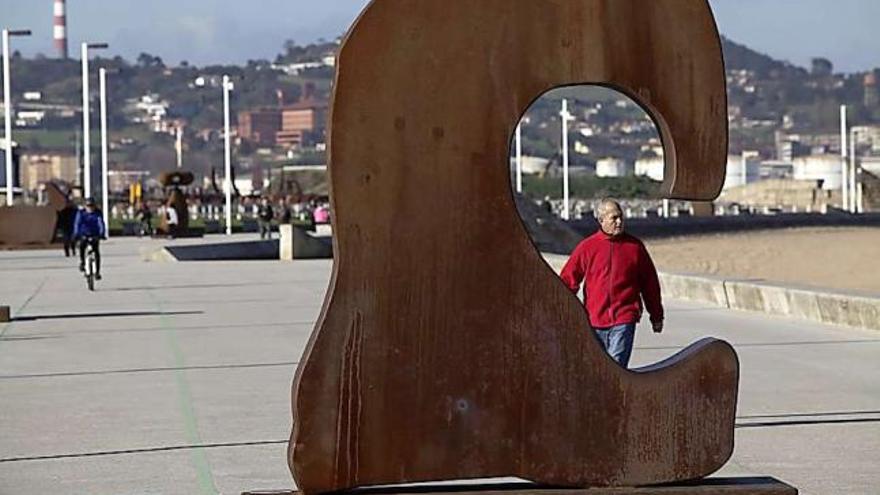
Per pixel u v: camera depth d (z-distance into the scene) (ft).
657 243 383.86
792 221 451.12
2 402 67.41
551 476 36.81
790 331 96.94
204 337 97.30
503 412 36.60
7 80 311.88
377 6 35.91
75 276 179.63
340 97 35.81
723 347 37.52
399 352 36.14
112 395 69.26
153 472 49.83
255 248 261.03
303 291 145.28
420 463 36.24
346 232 35.94
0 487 47.75
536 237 342.23
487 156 36.42
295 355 85.66
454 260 36.35
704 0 36.99
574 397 36.88
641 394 37.14
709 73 37.06
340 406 35.88
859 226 453.99
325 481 35.81
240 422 60.39
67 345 93.09
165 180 328.70
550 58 36.52
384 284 36.09
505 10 36.37
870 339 90.84
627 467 37.09
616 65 36.73
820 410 62.13
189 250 226.79
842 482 47.11
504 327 36.60
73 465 51.42
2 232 278.46
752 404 63.93
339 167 35.86
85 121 317.42
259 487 46.91
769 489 37.19
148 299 135.23
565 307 36.83
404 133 36.06
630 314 52.85
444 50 36.14
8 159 312.29
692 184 37.14
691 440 37.37
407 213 36.14
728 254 339.36
